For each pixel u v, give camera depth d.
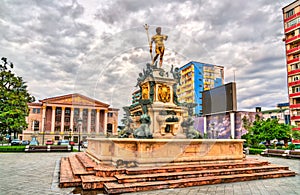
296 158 12.37
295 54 28.80
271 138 19.52
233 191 4.76
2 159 10.71
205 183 5.33
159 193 4.52
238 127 23.48
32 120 41.81
